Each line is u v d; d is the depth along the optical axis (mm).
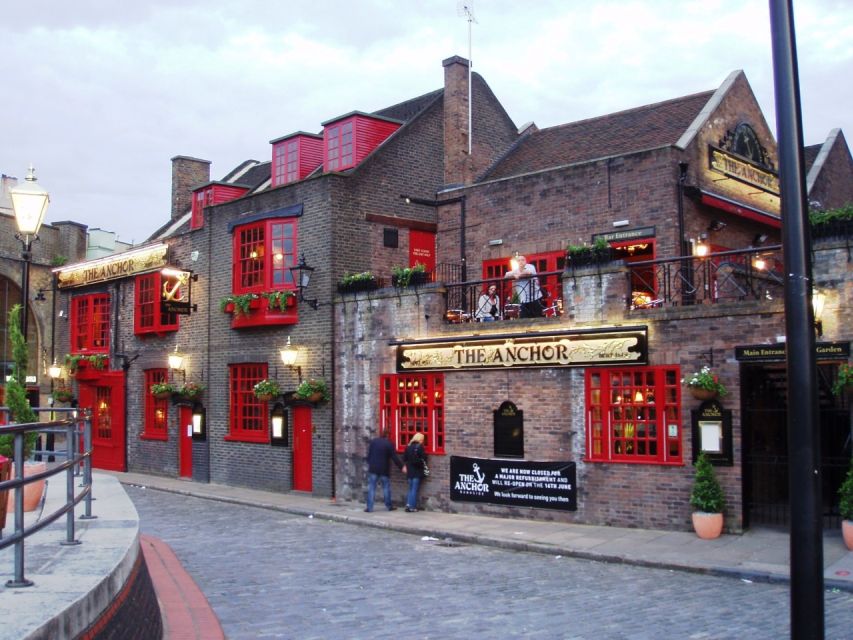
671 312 13562
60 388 28266
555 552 12297
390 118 21719
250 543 13352
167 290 23719
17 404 10492
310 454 19250
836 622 8211
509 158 22516
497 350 15477
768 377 15344
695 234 17078
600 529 13805
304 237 19875
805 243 5410
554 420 14828
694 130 17719
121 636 5508
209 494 19688
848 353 11570
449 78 21953
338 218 19359
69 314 28578
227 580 10391
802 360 5320
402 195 20578
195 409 22500
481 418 15836
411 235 20750
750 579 10359
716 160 18297
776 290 16953
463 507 15984
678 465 13344
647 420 13828
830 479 14508
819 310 11906
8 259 30422
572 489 14484
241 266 21250
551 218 18359
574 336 14477
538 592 9688
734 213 17719
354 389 18250
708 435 12961
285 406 19781
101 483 10836
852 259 11867
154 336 24562
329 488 18531
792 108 5516
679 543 12336
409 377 17219
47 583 4941
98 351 26969
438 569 11172
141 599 6547
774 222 19234
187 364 23062
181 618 8172
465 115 21828
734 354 12867
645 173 16906
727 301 13828
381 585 10102
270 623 8273
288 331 19906
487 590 9797
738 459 12781
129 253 25281
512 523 14711
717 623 8156
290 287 20016
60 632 4195
